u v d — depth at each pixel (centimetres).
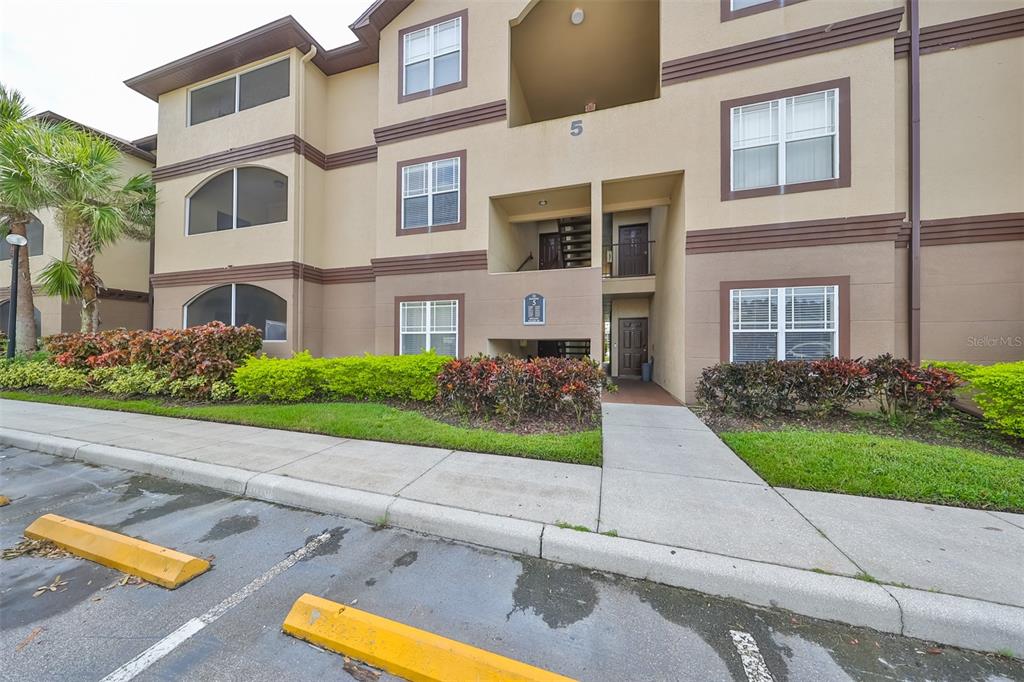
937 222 723
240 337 931
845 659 202
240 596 250
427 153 991
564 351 1396
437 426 587
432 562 288
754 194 766
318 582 264
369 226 1154
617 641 212
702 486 389
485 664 195
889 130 698
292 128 1102
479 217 948
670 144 818
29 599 247
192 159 1205
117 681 190
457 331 956
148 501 390
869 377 583
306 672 196
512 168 926
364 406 719
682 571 259
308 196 1141
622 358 1420
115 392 872
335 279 1180
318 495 372
